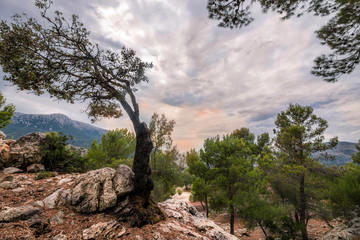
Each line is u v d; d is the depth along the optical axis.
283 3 5.66
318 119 13.64
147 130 6.40
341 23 6.48
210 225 7.19
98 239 4.20
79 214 5.12
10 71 4.96
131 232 4.81
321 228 16.58
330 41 7.28
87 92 5.94
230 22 5.95
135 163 6.20
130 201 5.95
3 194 5.72
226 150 17.69
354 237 10.30
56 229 4.27
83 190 5.62
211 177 18.55
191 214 8.31
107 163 17.34
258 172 16.16
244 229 18.73
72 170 11.11
